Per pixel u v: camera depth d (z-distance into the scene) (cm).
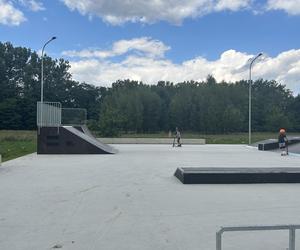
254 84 11294
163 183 1158
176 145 3681
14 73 10312
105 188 1058
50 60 10456
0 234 614
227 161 1916
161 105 9231
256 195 967
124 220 705
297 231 642
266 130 9094
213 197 936
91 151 2347
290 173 1179
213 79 10225
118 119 5400
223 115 8338
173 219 716
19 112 8575
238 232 630
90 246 555
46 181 1186
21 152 2455
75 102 10331
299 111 9819
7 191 1004
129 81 10794
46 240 582
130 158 2061
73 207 812
